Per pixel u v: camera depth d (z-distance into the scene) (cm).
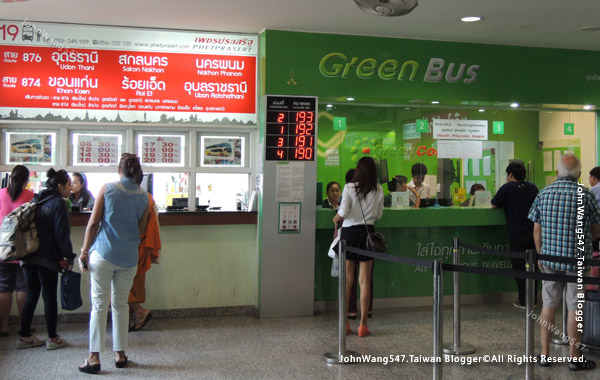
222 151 685
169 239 649
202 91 662
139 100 647
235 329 603
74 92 633
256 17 609
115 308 475
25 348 522
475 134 770
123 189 462
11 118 621
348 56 672
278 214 652
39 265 504
